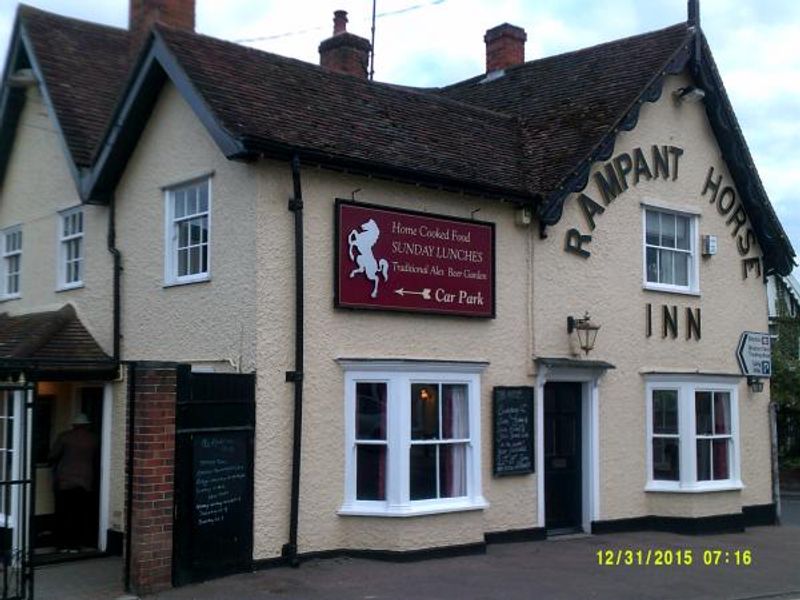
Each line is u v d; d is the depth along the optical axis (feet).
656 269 49.55
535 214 42.98
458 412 39.19
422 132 43.37
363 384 37.24
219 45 40.68
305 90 41.16
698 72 50.67
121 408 41.01
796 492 80.79
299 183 35.50
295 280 35.55
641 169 48.37
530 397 42.52
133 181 42.06
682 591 33.40
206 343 37.01
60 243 47.44
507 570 35.58
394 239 38.29
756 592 34.04
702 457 48.73
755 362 53.42
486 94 57.31
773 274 56.44
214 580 32.42
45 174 49.06
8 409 39.50
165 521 31.35
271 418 34.73
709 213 52.01
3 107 50.65
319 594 30.76
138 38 48.01
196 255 38.68
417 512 36.47
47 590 32.09
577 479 45.39
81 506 41.27
